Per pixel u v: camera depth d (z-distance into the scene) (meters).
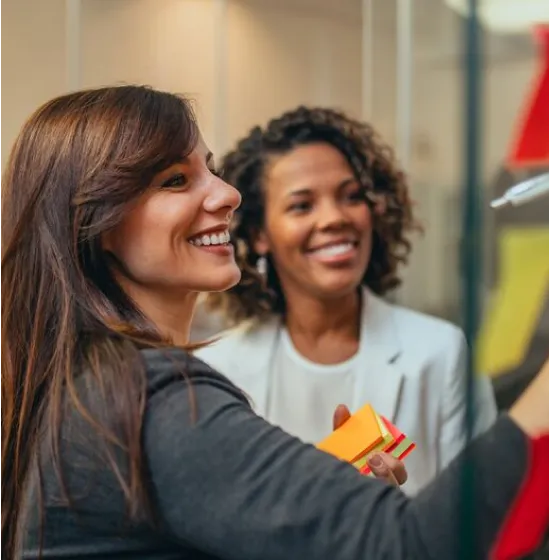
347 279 1.20
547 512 0.49
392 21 1.35
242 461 0.57
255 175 1.24
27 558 0.65
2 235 0.72
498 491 0.50
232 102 1.61
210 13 1.61
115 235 0.69
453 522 0.50
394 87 1.35
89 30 1.60
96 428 0.60
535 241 0.46
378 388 1.11
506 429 0.50
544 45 0.46
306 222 1.20
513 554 0.49
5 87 1.58
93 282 0.69
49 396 0.65
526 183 0.46
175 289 0.72
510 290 0.47
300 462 0.56
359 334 1.22
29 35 1.59
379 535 0.52
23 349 0.70
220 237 0.72
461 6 0.46
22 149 0.72
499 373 0.49
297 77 1.56
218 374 0.65
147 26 1.60
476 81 0.45
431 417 1.04
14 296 0.70
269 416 1.19
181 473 0.58
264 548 0.55
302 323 1.24
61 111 0.71
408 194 1.18
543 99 0.46
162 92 0.74
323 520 0.53
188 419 0.59
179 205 0.69
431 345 1.08
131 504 0.58
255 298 1.27
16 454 0.69
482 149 0.45
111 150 0.68
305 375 1.20
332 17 1.49
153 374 0.62
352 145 1.23
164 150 0.68
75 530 0.62
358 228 1.21
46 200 0.69
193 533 0.58
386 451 0.74
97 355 0.63
